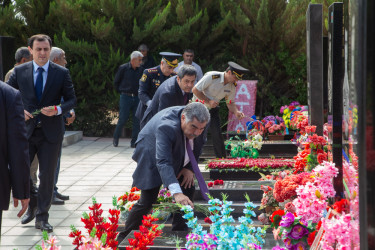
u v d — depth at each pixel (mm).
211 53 13867
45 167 5344
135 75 11344
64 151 10977
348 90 2352
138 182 4227
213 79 6965
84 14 13117
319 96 5219
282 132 9555
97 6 13273
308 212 3277
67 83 5543
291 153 8797
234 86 7109
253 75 13398
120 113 11500
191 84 5711
